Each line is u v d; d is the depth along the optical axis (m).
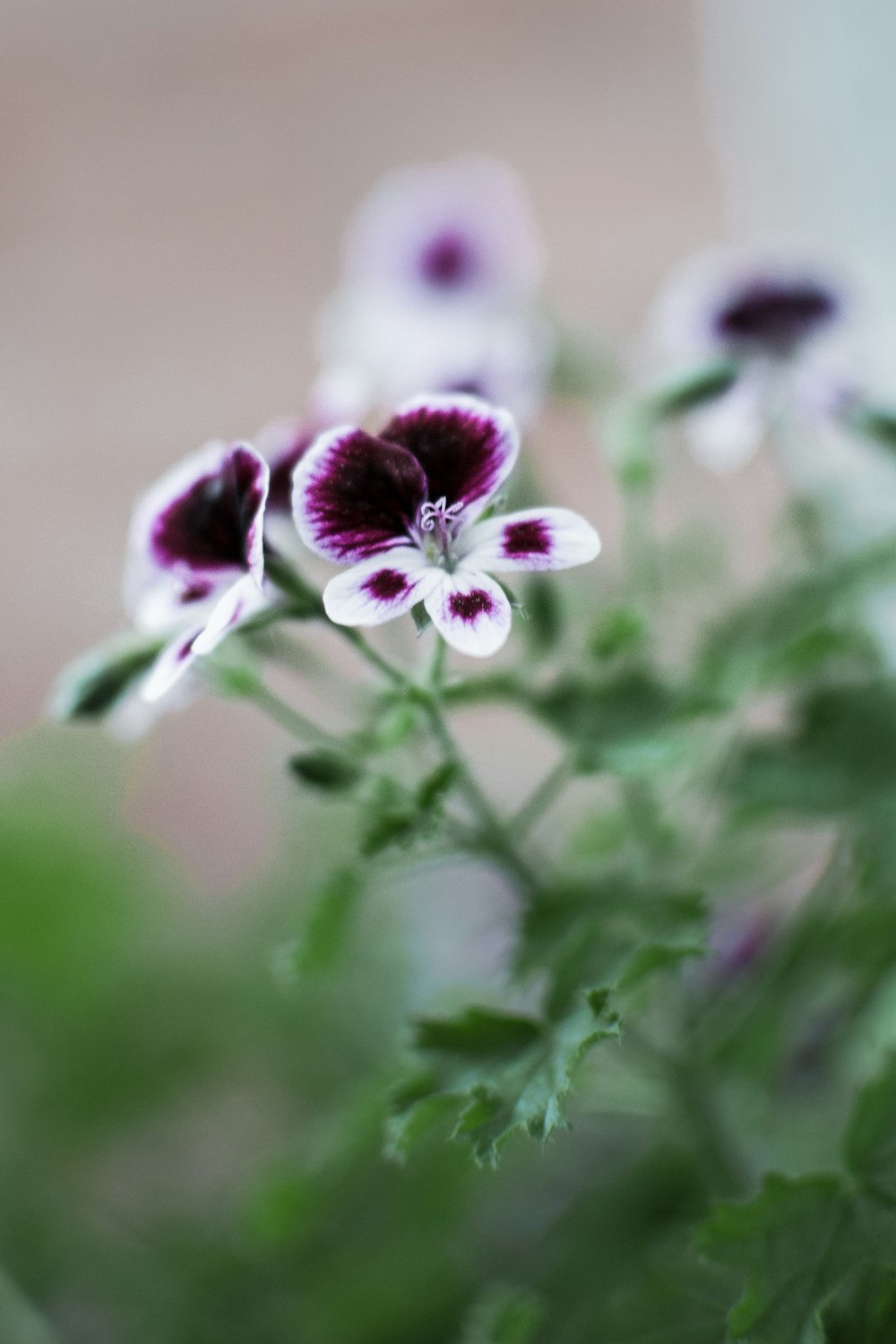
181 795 0.62
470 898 0.50
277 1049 0.50
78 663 0.39
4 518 0.78
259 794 0.59
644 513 0.43
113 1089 0.50
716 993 0.44
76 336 0.83
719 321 0.45
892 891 0.40
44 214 0.84
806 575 0.42
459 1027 0.38
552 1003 0.38
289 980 0.40
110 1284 0.48
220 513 0.37
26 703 0.70
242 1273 0.47
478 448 0.36
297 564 0.39
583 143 0.81
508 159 0.82
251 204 0.83
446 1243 0.46
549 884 0.40
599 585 0.44
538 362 0.46
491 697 0.40
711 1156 0.42
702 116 0.79
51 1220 0.49
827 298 0.44
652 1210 0.44
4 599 0.75
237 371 0.80
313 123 0.84
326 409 0.40
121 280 0.83
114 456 0.78
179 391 0.80
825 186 0.70
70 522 0.77
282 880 0.50
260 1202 0.42
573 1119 0.47
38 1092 0.50
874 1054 0.43
